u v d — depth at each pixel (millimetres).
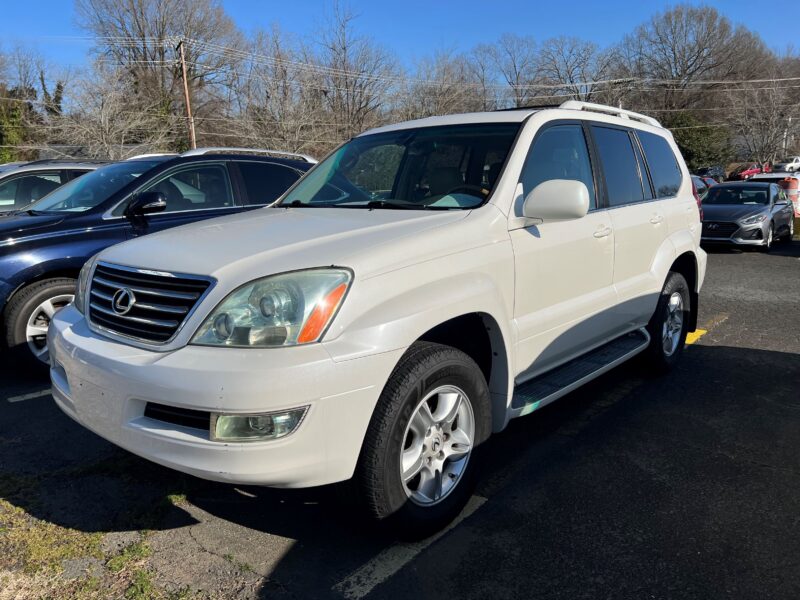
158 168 5723
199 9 49219
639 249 4559
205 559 2857
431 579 2729
